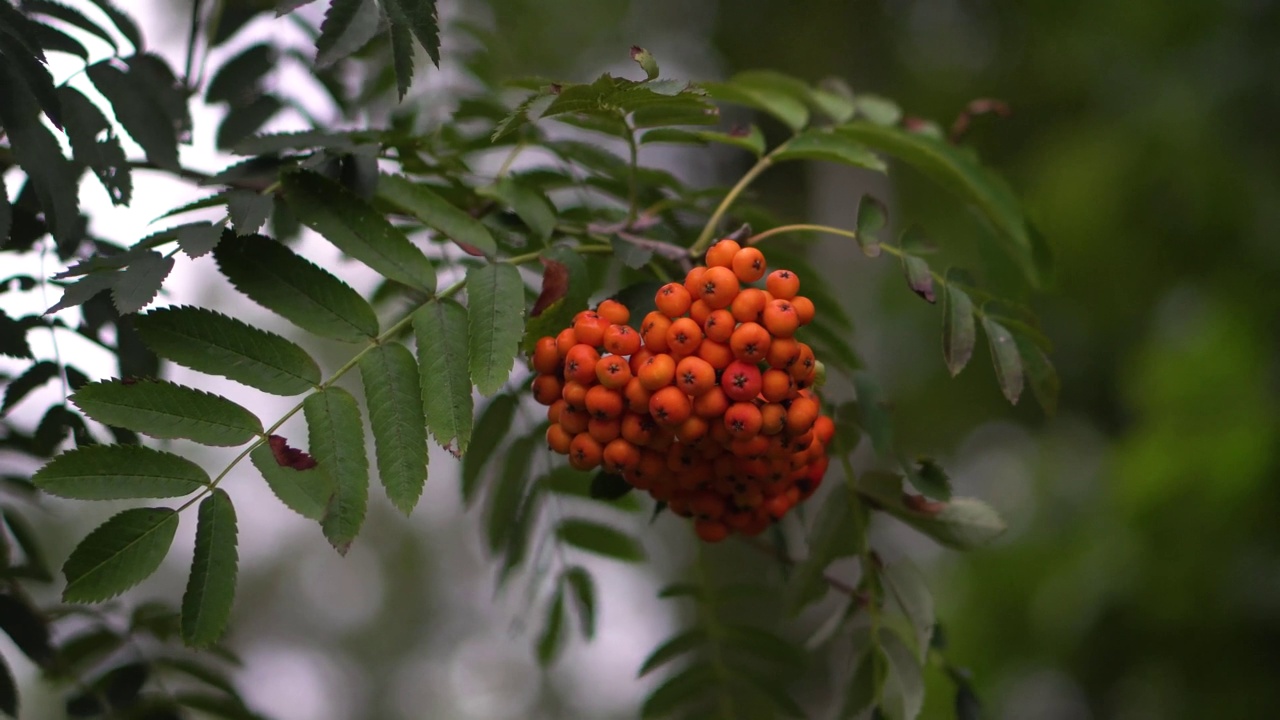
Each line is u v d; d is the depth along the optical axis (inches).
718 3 104.7
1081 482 85.1
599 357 32.2
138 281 31.4
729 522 33.9
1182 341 71.0
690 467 32.8
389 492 31.6
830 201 92.0
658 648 37.5
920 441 95.3
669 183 36.8
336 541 31.2
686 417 31.7
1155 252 79.7
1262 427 64.7
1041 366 34.3
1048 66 91.1
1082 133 84.3
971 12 101.0
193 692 36.6
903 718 34.0
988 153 97.0
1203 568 65.4
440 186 35.7
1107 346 88.6
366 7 32.0
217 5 37.8
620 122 33.0
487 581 158.4
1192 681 66.7
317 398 31.8
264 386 31.8
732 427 31.6
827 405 35.2
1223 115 76.4
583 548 37.7
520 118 31.6
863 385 35.3
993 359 33.9
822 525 35.0
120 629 36.3
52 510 36.6
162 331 31.6
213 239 32.0
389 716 159.3
